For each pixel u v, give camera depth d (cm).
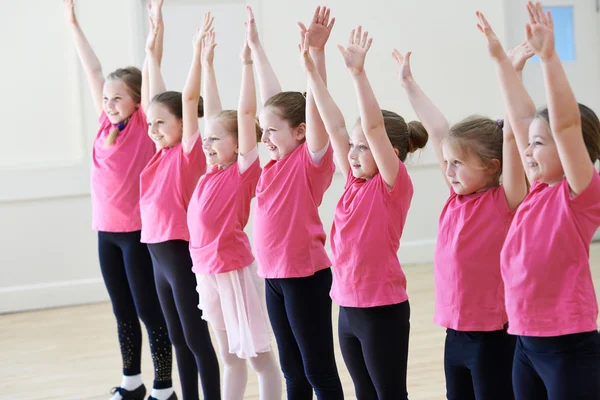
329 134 258
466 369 226
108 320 504
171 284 310
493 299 219
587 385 190
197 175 312
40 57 541
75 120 549
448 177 229
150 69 334
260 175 286
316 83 255
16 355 436
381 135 236
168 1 561
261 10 582
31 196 540
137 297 338
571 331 191
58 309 543
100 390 368
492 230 220
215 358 304
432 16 617
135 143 343
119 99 343
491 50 209
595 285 510
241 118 285
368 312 240
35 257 546
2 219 539
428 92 619
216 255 284
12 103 539
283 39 589
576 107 186
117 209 339
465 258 221
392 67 612
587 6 662
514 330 200
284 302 267
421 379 350
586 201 193
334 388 261
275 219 264
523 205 205
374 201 242
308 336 261
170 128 317
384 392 242
